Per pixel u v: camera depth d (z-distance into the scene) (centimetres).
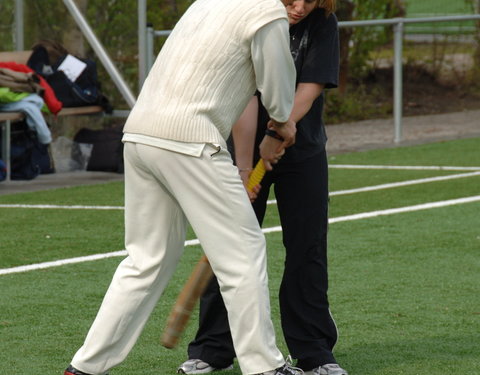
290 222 1238
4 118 2825
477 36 5084
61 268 1881
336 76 1208
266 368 1098
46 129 2909
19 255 1991
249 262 1088
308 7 1181
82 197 2678
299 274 1244
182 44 1087
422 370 1300
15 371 1305
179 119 1067
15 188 2834
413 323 1516
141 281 1127
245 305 1088
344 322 1521
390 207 2502
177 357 1369
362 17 4841
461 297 1664
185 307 1127
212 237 1084
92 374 1134
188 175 1075
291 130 1160
